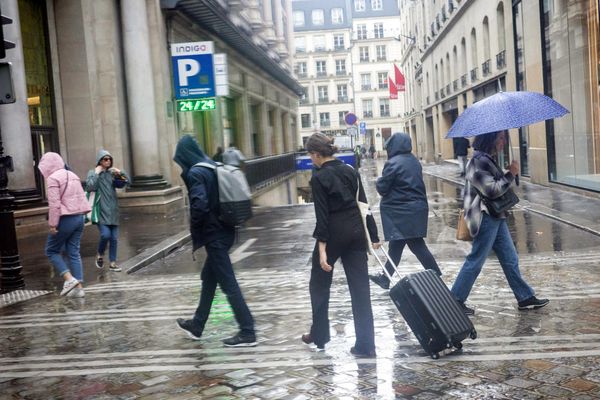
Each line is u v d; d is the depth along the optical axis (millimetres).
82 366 4902
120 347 5379
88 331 5980
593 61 14891
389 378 4242
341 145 53156
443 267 8289
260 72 36125
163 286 8086
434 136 45219
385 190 6672
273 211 19062
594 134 15164
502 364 4387
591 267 7660
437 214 15086
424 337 4562
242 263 9805
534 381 4039
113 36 18109
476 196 5594
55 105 16656
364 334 4742
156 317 6383
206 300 5402
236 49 29297
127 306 7016
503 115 5379
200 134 24875
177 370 4664
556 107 5488
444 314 4570
